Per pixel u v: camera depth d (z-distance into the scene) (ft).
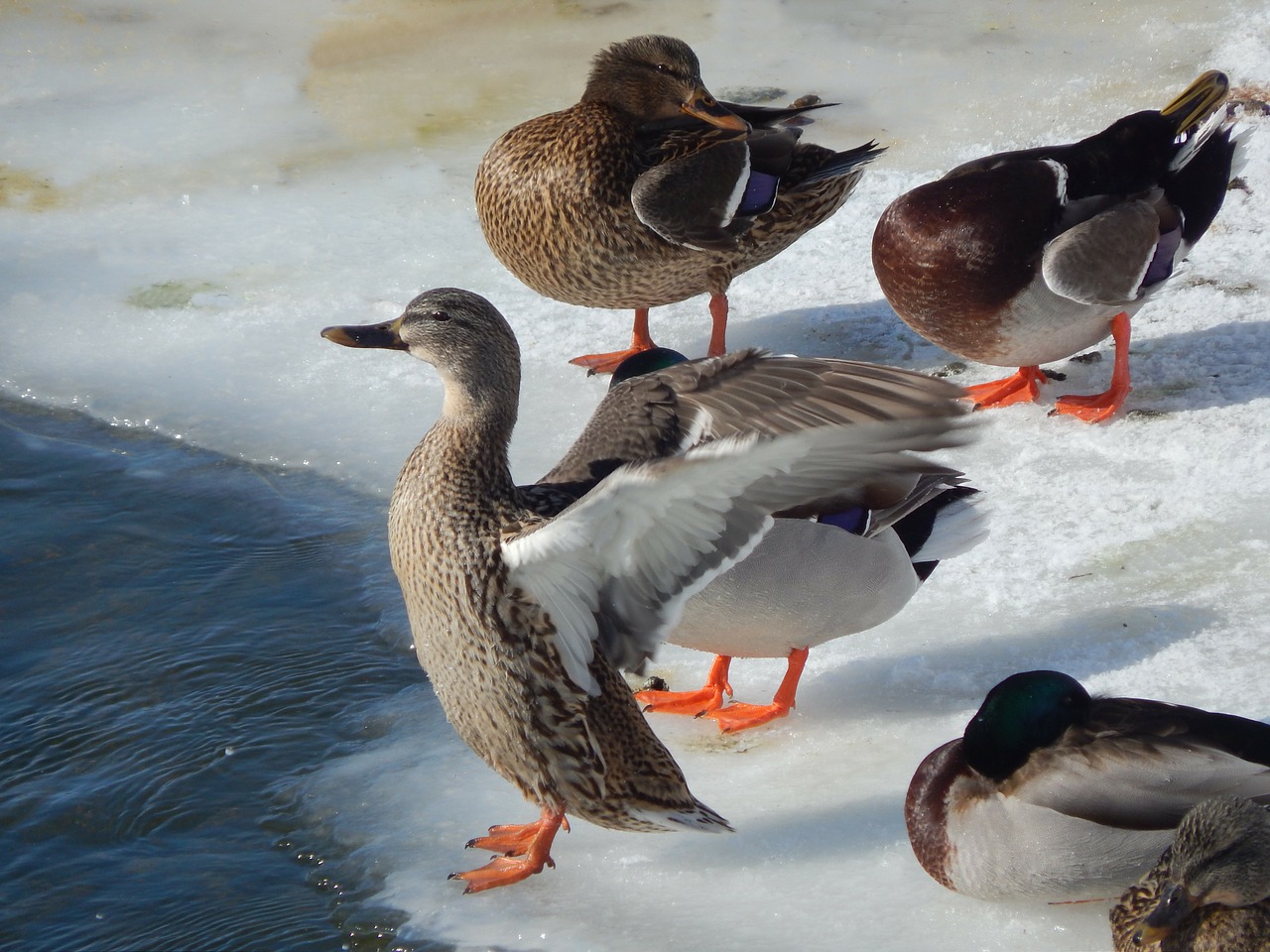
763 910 16.58
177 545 24.89
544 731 16.92
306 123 37.47
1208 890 14.35
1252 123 33.19
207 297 31.32
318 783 19.58
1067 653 19.97
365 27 42.09
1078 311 24.81
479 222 31.14
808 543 18.13
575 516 15.07
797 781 18.52
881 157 34.09
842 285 31.27
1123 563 21.70
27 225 33.68
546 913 16.88
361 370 29.35
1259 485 23.18
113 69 40.04
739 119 27.58
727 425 17.39
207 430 27.73
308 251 32.73
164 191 34.91
